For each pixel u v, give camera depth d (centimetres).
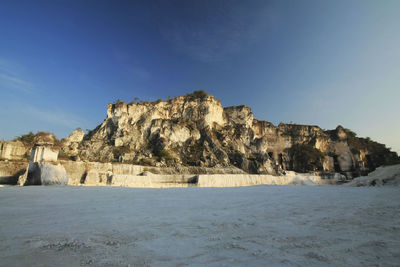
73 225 722
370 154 12988
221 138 10569
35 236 596
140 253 481
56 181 4000
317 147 13038
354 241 559
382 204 1235
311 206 1179
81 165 5431
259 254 477
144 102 11388
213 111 11750
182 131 10206
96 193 2078
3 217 839
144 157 8556
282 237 599
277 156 12581
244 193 2341
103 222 768
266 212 991
